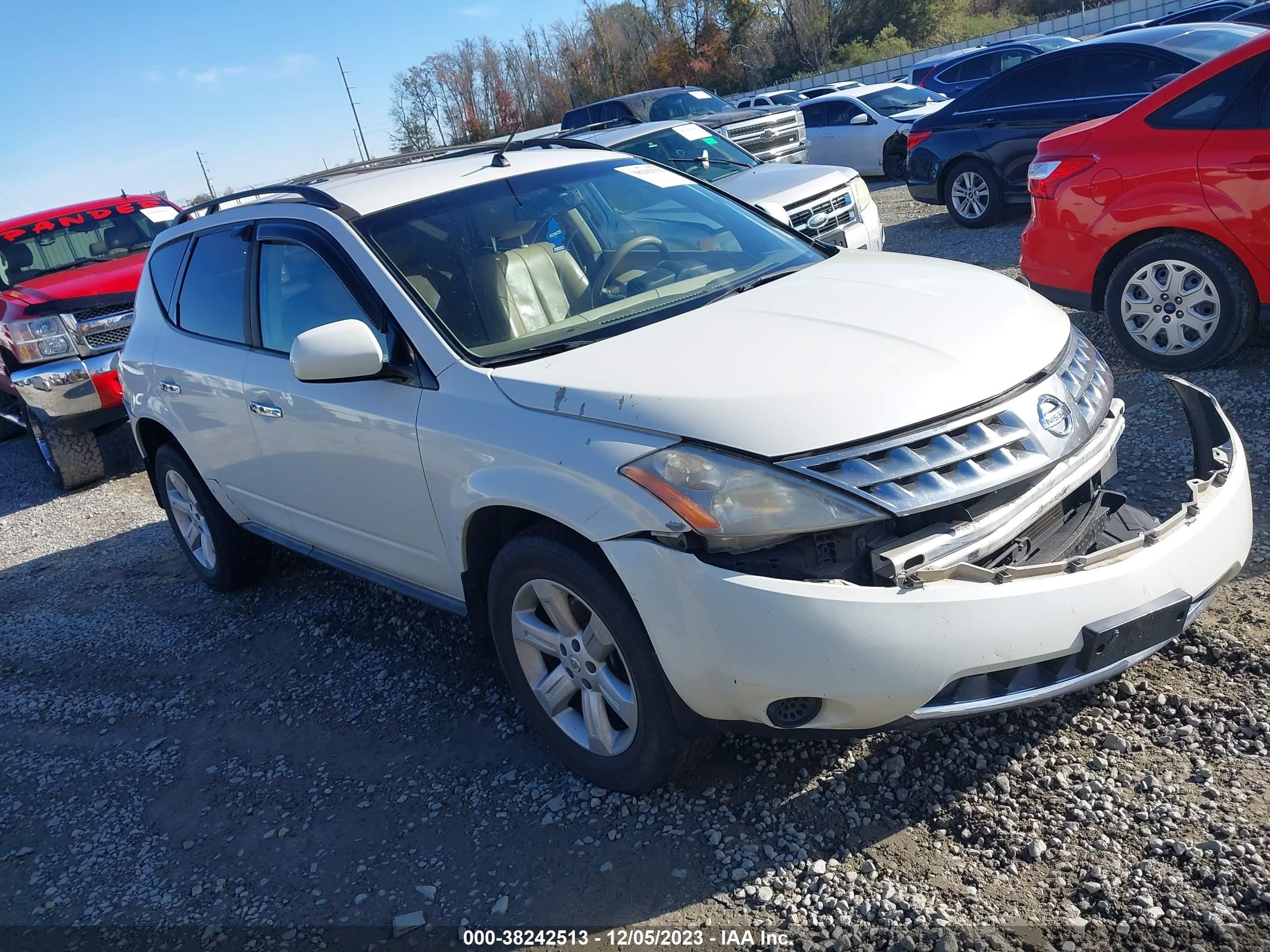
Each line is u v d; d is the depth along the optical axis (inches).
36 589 238.5
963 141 429.1
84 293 310.2
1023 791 108.3
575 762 122.6
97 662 190.7
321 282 145.6
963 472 99.9
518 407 115.6
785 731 102.0
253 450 164.9
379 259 137.9
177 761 150.9
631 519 102.0
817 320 117.4
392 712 151.2
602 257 146.3
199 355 175.0
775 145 469.1
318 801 133.1
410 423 127.1
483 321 130.9
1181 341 211.6
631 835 113.6
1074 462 109.7
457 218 145.6
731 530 97.3
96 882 126.0
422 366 128.6
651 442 103.3
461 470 120.5
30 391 303.9
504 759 133.1
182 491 205.3
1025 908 94.0
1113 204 213.9
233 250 169.3
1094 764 109.7
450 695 152.0
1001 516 102.4
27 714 175.5
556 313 134.7
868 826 107.9
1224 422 121.6
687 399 104.0
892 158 669.3
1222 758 106.8
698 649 100.0
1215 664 120.8
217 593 211.6
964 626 95.0
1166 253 208.1
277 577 211.9
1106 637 98.1
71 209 379.6
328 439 143.5
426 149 183.6
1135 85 376.2
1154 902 91.8
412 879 114.2
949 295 124.1
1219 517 109.7
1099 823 102.0
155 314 194.2
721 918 100.0
